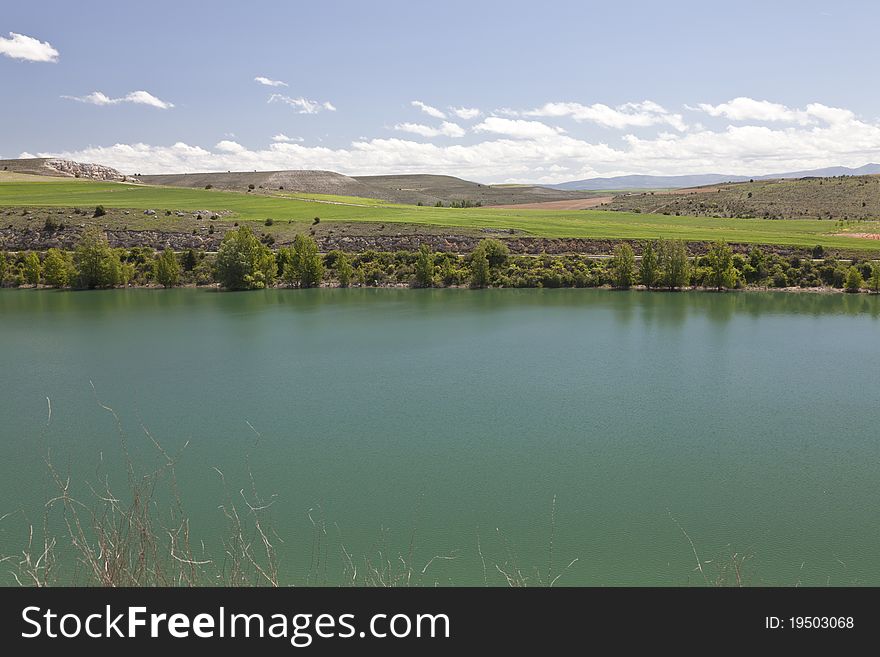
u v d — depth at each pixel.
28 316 60.44
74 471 23.12
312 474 23.19
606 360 42.12
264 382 36.12
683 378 37.31
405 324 55.78
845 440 26.89
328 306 67.00
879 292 74.06
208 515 19.64
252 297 74.56
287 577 16.00
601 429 28.27
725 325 55.31
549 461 24.48
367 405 31.78
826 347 46.31
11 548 17.03
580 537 18.70
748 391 34.59
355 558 17.28
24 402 32.09
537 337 49.88
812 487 22.22
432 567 16.86
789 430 28.22
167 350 44.88
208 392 34.16
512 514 20.14
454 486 22.22
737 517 19.98
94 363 40.75
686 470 23.70
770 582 16.27
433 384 35.88
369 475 23.08
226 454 25.08
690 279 79.50
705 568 16.97
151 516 19.45
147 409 30.92
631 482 22.64
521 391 34.38
